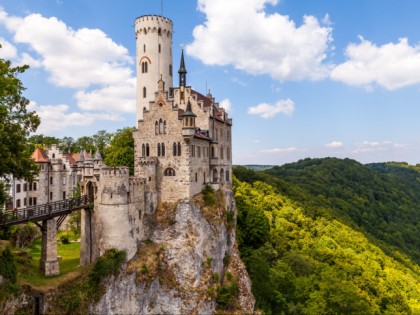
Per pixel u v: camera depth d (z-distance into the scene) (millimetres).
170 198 67062
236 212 86875
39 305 47312
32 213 51375
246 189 121938
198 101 76250
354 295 68625
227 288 66125
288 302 73562
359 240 115312
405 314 81812
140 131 69062
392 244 140625
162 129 67625
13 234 69500
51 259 53344
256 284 74250
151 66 82688
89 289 52312
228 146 88125
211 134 77312
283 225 106688
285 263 83062
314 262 90062
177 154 66750
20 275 49594
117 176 57688
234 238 78750
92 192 63219
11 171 50000
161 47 83312
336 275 77438
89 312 51562
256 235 87312
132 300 57031
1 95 43750
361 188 188625
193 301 60281
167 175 67375
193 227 65500
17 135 48500
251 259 80625
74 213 85938
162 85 67938
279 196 131875
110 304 54406
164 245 63906
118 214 57531
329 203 153875
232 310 65500
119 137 99000
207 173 75500
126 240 58406
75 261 61906
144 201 64750
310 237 106438
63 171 101625
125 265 57594
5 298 44000
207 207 70312
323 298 68625
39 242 76250
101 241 57562
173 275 61688
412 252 138000
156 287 59688
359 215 154750
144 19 82438
